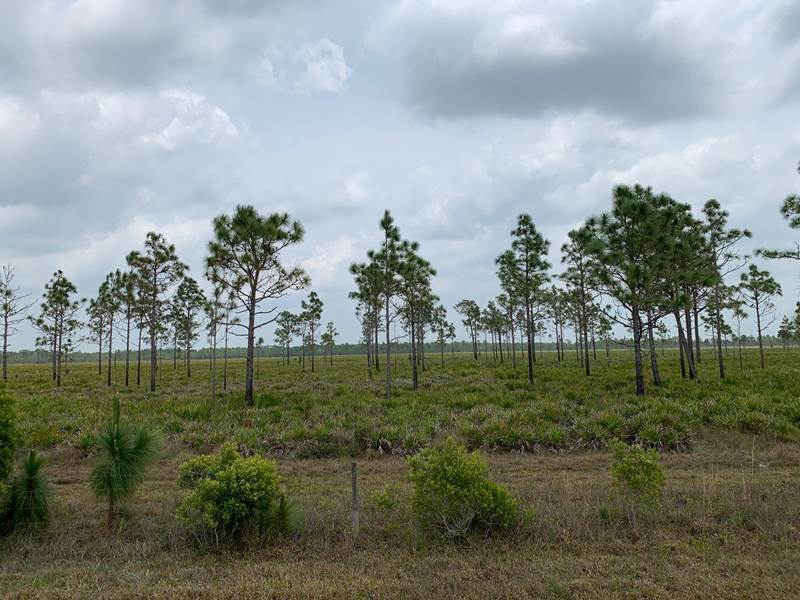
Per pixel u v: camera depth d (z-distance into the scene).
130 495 6.75
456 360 49.25
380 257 21.45
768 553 5.34
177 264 26.23
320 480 9.38
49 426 13.12
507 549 5.67
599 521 6.33
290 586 4.74
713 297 24.59
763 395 16.53
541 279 24.17
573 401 17.27
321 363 52.09
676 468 9.69
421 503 6.11
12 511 6.34
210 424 14.01
